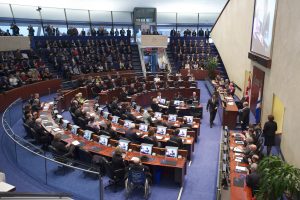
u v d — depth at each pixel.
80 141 11.52
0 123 15.48
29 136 13.55
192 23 33.56
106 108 18.81
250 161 9.09
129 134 11.81
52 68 23.86
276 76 11.87
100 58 25.95
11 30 23.38
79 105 16.14
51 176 9.18
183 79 24.62
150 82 22.98
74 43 26.27
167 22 33.25
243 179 8.34
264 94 13.96
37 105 15.52
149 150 10.48
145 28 28.91
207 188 9.77
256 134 11.26
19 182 9.59
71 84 22.75
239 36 20.08
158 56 29.36
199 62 28.11
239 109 16.12
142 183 9.02
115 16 31.14
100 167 9.96
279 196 6.74
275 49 12.11
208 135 14.60
